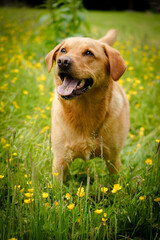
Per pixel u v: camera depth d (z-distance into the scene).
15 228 2.04
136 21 18.14
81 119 2.63
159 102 4.92
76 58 2.47
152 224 2.18
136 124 4.28
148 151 3.32
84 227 2.08
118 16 20.28
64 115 2.69
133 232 2.11
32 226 1.93
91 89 2.57
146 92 5.10
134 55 7.18
